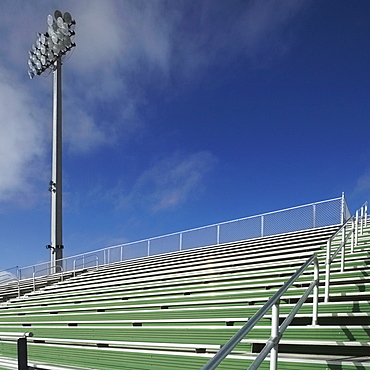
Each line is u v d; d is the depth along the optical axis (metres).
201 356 3.97
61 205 18.55
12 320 9.84
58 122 19.31
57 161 18.88
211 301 5.93
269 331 4.05
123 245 16.17
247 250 11.20
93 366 4.97
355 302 3.97
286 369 3.25
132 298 8.69
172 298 7.08
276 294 2.55
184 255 13.33
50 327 7.02
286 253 9.04
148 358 4.42
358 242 7.98
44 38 20.30
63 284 14.54
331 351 3.52
